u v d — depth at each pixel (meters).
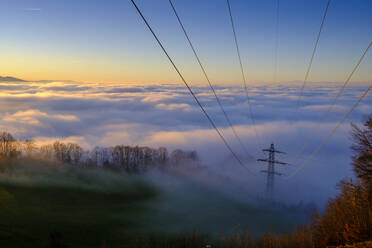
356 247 17.25
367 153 31.50
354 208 23.58
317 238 26.50
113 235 49.19
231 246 34.88
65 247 41.28
